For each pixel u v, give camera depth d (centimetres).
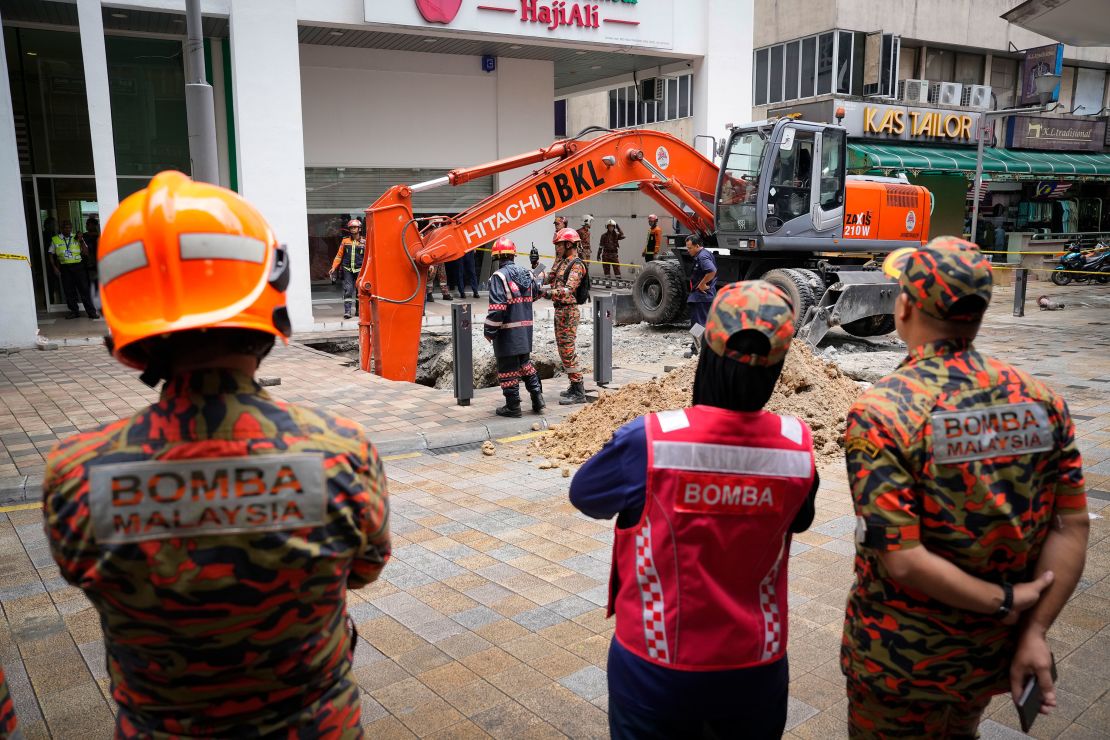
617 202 2352
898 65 2544
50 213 1579
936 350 187
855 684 200
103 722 305
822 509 529
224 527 136
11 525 514
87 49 1212
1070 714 300
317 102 1784
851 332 1330
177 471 135
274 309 149
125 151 1609
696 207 1280
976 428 177
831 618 379
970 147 2697
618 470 188
